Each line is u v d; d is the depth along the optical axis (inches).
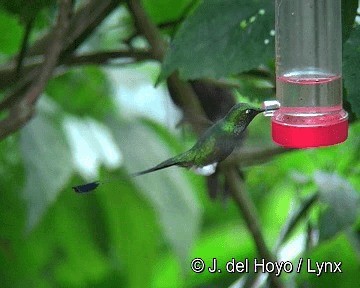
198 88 163.2
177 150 167.8
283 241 161.6
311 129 152.3
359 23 155.0
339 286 164.7
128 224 170.9
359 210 160.1
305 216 161.6
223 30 155.1
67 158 164.9
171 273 180.4
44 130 165.2
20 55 160.2
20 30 165.6
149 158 166.6
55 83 169.3
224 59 155.0
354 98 153.3
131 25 167.2
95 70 169.5
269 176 166.7
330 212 158.9
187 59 155.0
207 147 153.1
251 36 155.1
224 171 161.3
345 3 153.5
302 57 153.9
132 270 172.2
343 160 164.7
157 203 166.4
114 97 170.2
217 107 163.3
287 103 153.2
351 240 162.4
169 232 166.4
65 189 169.6
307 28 153.8
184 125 163.2
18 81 162.1
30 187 163.9
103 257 171.9
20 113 156.3
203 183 175.3
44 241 170.9
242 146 160.7
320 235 158.9
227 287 164.9
